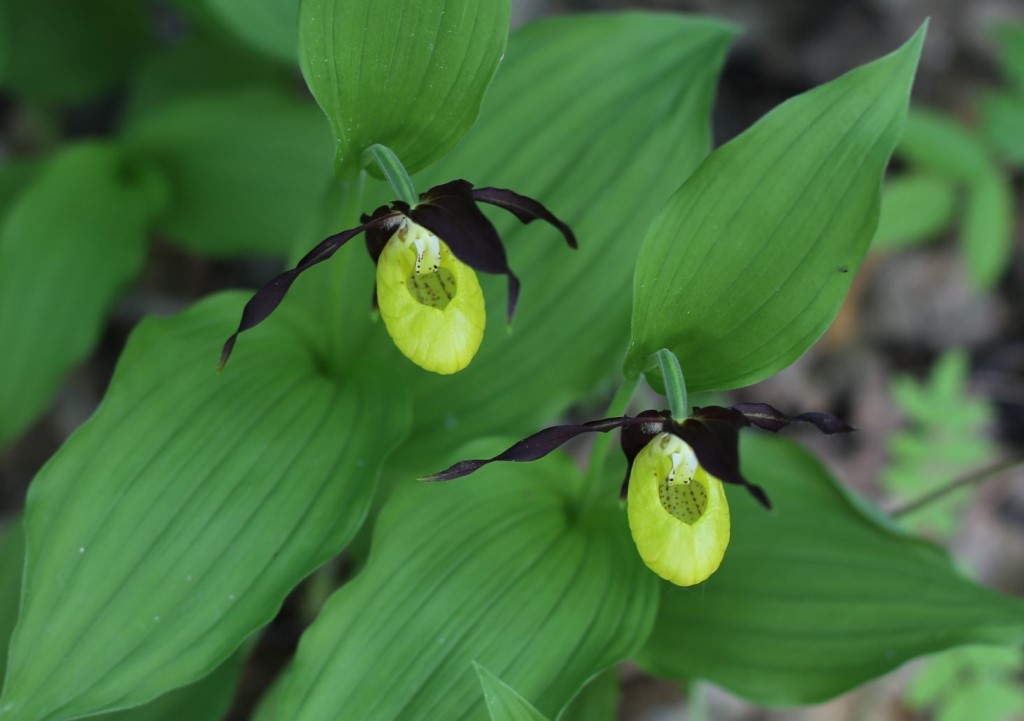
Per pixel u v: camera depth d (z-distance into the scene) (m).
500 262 0.69
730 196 0.70
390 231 0.72
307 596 0.84
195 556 0.71
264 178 0.88
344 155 0.71
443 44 0.70
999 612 0.74
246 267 0.97
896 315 1.02
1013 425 0.97
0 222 0.89
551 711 0.71
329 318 0.74
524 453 0.69
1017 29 0.90
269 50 0.86
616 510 0.75
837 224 0.70
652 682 0.86
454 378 0.77
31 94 0.93
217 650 0.70
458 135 0.71
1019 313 1.02
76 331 0.85
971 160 0.90
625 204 0.77
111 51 0.97
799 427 0.96
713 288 0.70
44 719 0.69
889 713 0.88
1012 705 0.83
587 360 0.77
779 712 0.87
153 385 0.73
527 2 1.08
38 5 0.92
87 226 0.86
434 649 0.71
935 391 0.88
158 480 0.72
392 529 0.73
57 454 0.71
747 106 1.09
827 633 0.75
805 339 0.71
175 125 0.88
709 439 0.69
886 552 0.76
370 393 0.75
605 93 0.77
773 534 0.76
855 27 1.11
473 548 0.73
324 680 0.71
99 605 0.70
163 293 0.95
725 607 0.75
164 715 0.76
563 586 0.73
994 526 0.92
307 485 0.72
